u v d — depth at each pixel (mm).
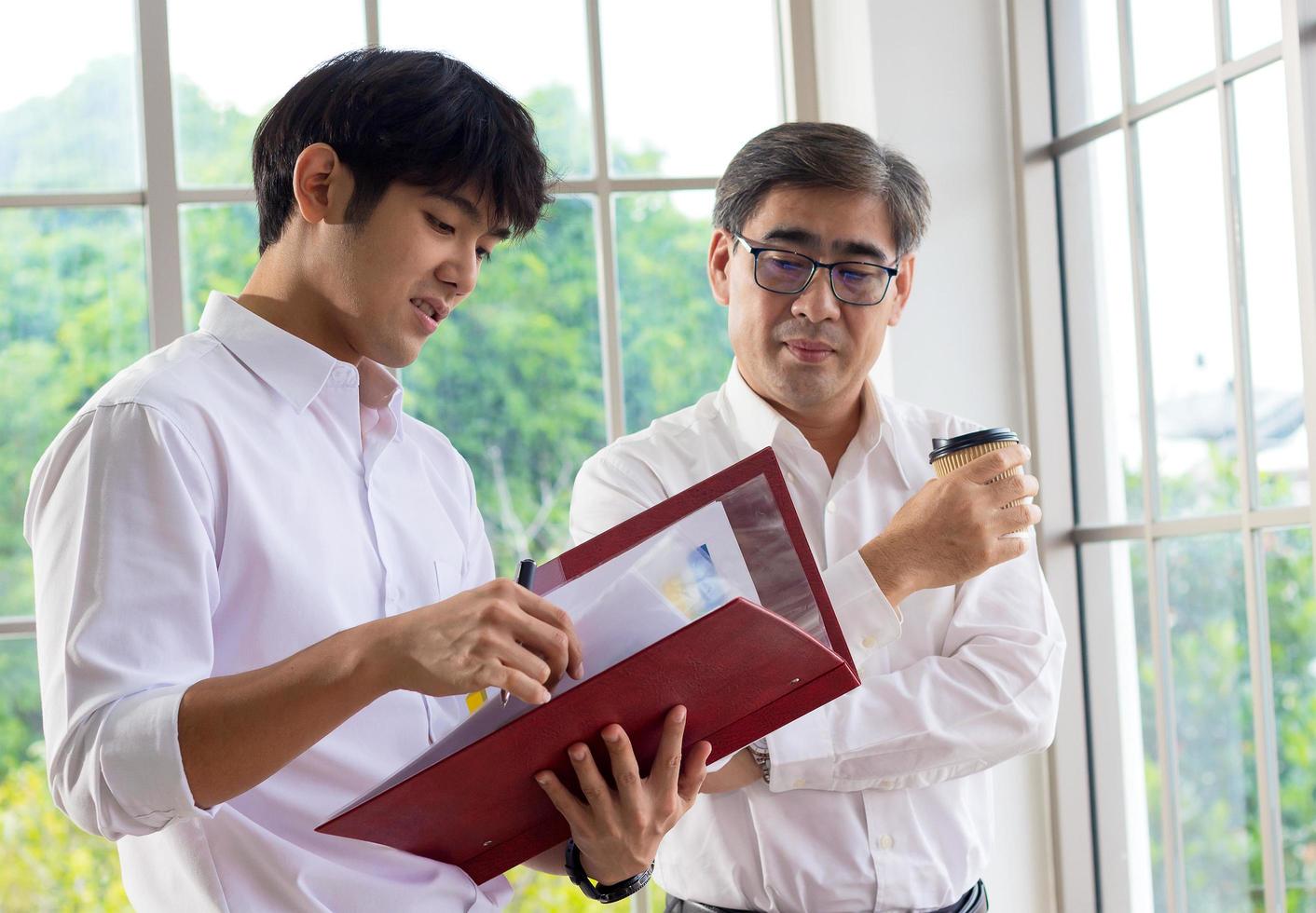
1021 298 2490
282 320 1237
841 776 1522
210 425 1120
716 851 1551
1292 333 1936
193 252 2457
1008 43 2494
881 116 2463
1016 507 1459
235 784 966
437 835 1123
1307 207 1834
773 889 1529
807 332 1592
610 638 1033
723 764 1521
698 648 975
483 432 2545
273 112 1230
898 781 1538
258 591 1131
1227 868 2105
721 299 1765
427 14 2557
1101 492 2393
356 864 1155
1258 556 2008
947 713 1546
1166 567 2221
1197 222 2125
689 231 2637
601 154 2604
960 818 1602
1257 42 1986
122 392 1090
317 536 1187
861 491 1711
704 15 2670
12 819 2342
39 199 2418
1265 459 1998
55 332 2418
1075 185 2430
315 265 1207
